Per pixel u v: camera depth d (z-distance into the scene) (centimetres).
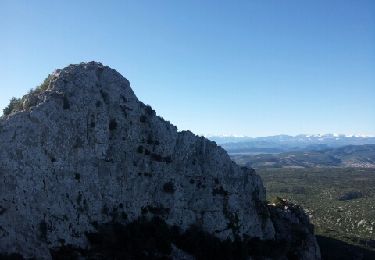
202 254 9188
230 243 9750
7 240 7112
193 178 9988
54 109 8312
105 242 8075
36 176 7756
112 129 9069
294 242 11050
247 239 10175
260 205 10881
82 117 8631
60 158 8131
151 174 9388
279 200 12488
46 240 7512
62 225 7775
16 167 7606
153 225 8975
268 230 10669
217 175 10325
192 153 10219
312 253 11156
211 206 9888
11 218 7300
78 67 9156
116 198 8725
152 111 9912
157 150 9619
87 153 8519
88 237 8000
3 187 7412
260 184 11131
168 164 9706
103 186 8594
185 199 9662
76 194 8156
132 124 9362
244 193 10644
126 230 8512
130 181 9025
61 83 8738
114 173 8812
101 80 9331
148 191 9244
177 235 9238
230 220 10038
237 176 10725
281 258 10331
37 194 7688
